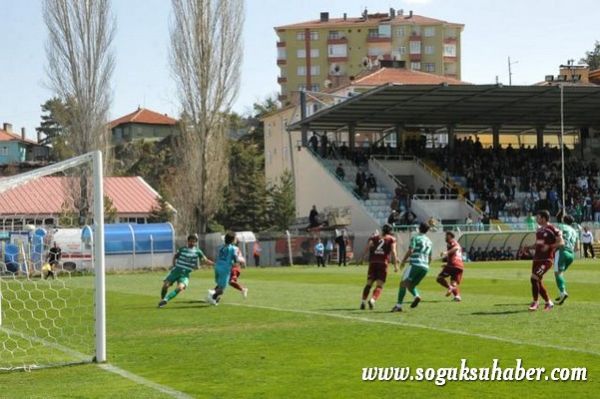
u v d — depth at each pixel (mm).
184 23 58719
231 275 23859
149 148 105500
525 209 58688
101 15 57031
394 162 61094
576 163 64312
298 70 135375
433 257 51125
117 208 69812
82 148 56438
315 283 31234
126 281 36750
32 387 11039
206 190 58688
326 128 63812
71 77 56656
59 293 28688
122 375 11695
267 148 92875
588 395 9781
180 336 15617
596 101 57156
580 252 51562
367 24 132750
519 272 35938
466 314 18094
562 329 15203
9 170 88938
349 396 9961
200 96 58562
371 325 16438
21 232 33281
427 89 51188
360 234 54344
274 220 75562
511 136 75938
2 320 20000
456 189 58312
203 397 10055
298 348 13664
